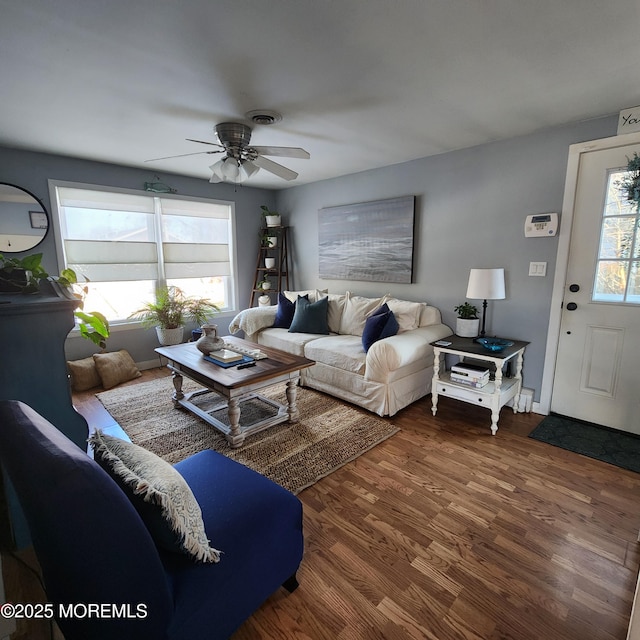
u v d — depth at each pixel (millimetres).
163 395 3453
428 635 1264
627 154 2391
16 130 2729
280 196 5148
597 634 1260
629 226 2461
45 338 1380
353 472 2209
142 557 874
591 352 2709
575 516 1830
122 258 3990
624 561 1561
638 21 1444
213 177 2994
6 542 1453
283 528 1322
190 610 1018
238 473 1495
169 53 1671
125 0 1298
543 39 1573
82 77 1894
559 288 2766
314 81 1951
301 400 3318
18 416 983
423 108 2314
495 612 1342
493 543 1661
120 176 3842
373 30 1508
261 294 5234
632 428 2600
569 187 2641
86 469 791
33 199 3363
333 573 1513
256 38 1557
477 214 3152
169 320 4211
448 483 2098
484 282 2725
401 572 1515
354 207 4098
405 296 3812
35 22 1424
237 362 2754
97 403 3270
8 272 1509
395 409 2939
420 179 3518
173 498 983
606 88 2039
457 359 3469
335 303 4117
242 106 2275
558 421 2844
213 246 4738
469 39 1573
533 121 2543
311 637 1263
